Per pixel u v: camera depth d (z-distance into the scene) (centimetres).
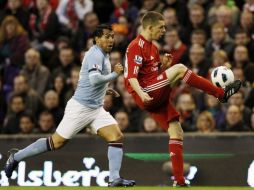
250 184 3991
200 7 5175
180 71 3167
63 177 4094
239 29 4991
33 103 4772
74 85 4791
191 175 4047
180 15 5278
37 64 5028
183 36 5103
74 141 4103
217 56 4700
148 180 4056
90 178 4078
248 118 4472
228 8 5159
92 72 3222
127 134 4116
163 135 4078
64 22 5591
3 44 5381
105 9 5822
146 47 3209
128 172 4084
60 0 5606
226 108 4494
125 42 5125
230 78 3177
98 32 3266
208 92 3172
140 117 4509
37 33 5553
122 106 4684
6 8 5612
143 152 4084
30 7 5684
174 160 3238
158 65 3247
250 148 4012
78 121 3306
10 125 4619
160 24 3212
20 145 4181
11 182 4119
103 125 3303
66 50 5069
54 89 4941
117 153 3281
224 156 4028
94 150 4084
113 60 4831
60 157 4103
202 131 4316
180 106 4506
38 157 4106
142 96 3117
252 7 5319
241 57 4769
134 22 5391
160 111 3269
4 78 5244
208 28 5162
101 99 3325
